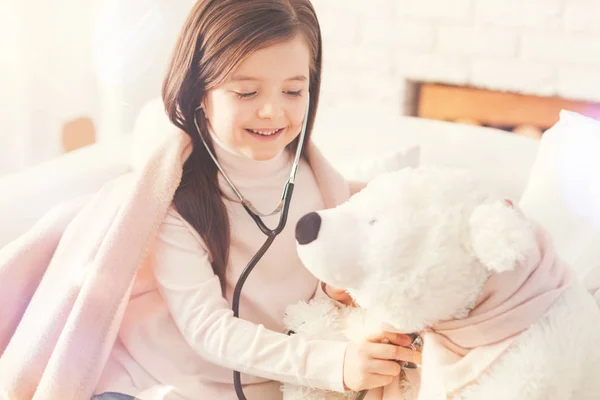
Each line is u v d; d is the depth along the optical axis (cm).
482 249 67
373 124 152
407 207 72
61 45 206
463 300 73
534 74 219
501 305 73
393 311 73
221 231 97
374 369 81
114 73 215
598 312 78
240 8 87
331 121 155
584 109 215
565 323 73
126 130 220
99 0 208
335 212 77
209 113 94
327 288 92
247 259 100
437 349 75
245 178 100
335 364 84
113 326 93
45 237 108
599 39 206
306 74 92
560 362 71
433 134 145
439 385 74
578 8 206
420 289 70
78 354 91
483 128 147
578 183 106
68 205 113
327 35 247
